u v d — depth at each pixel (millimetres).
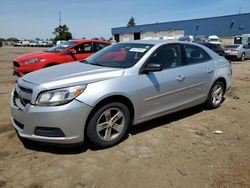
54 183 3168
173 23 62938
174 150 4031
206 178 3324
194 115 5652
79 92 3650
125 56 4672
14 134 4453
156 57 4633
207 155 3896
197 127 4977
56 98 3559
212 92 5871
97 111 3820
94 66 4492
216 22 55031
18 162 3594
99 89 3779
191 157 3830
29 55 9188
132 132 4656
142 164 3619
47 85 3615
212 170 3504
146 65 4410
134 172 3430
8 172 3363
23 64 8695
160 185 3180
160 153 3930
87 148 4027
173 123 5145
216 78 5797
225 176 3369
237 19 51625
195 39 40875
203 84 5492
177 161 3715
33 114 3580
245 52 22266
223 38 54188
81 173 3379
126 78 4117
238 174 3414
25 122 3670
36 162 3607
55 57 9039
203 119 5418
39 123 3582
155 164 3627
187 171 3473
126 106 4168
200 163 3674
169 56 4891
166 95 4699
